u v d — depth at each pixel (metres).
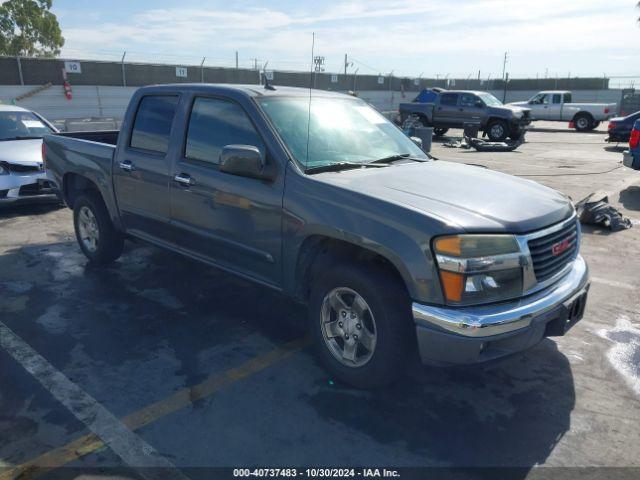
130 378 3.50
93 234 5.59
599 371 3.66
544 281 3.14
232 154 3.43
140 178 4.59
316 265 3.51
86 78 27.73
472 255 2.83
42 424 3.01
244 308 4.62
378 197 3.11
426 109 22.67
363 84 36.31
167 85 4.52
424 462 2.74
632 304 4.80
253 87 4.10
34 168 7.66
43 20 41.53
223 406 3.20
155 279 5.28
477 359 2.84
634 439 2.94
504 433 2.98
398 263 2.94
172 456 2.76
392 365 3.12
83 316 4.43
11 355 3.78
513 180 3.83
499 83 44.06
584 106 26.69
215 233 4.02
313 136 3.83
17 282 5.19
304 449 2.83
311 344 4.00
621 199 9.25
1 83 25.50
